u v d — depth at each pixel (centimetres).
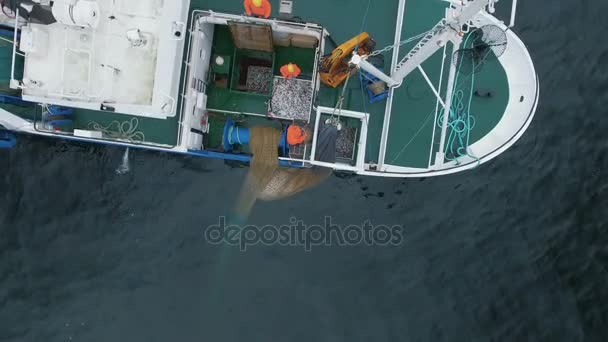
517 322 1276
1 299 1241
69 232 1281
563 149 1328
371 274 1295
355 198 1313
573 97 1339
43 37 886
